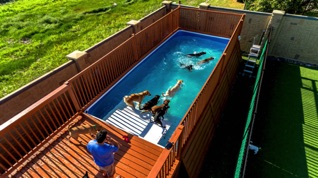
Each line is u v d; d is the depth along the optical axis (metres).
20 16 15.27
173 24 12.09
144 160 5.49
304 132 7.59
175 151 5.14
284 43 11.09
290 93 9.35
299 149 7.02
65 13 16.03
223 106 8.73
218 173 6.55
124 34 9.45
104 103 7.82
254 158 6.78
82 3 18.11
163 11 12.41
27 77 9.43
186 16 12.27
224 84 8.84
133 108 7.70
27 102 5.82
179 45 11.91
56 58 10.76
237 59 10.69
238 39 10.37
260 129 7.75
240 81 10.33
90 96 7.33
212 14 11.44
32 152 5.45
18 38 12.46
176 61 10.58
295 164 6.59
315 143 7.21
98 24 14.31
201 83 9.19
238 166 5.20
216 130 7.93
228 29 11.55
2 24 13.86
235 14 10.80
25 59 10.62
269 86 9.80
